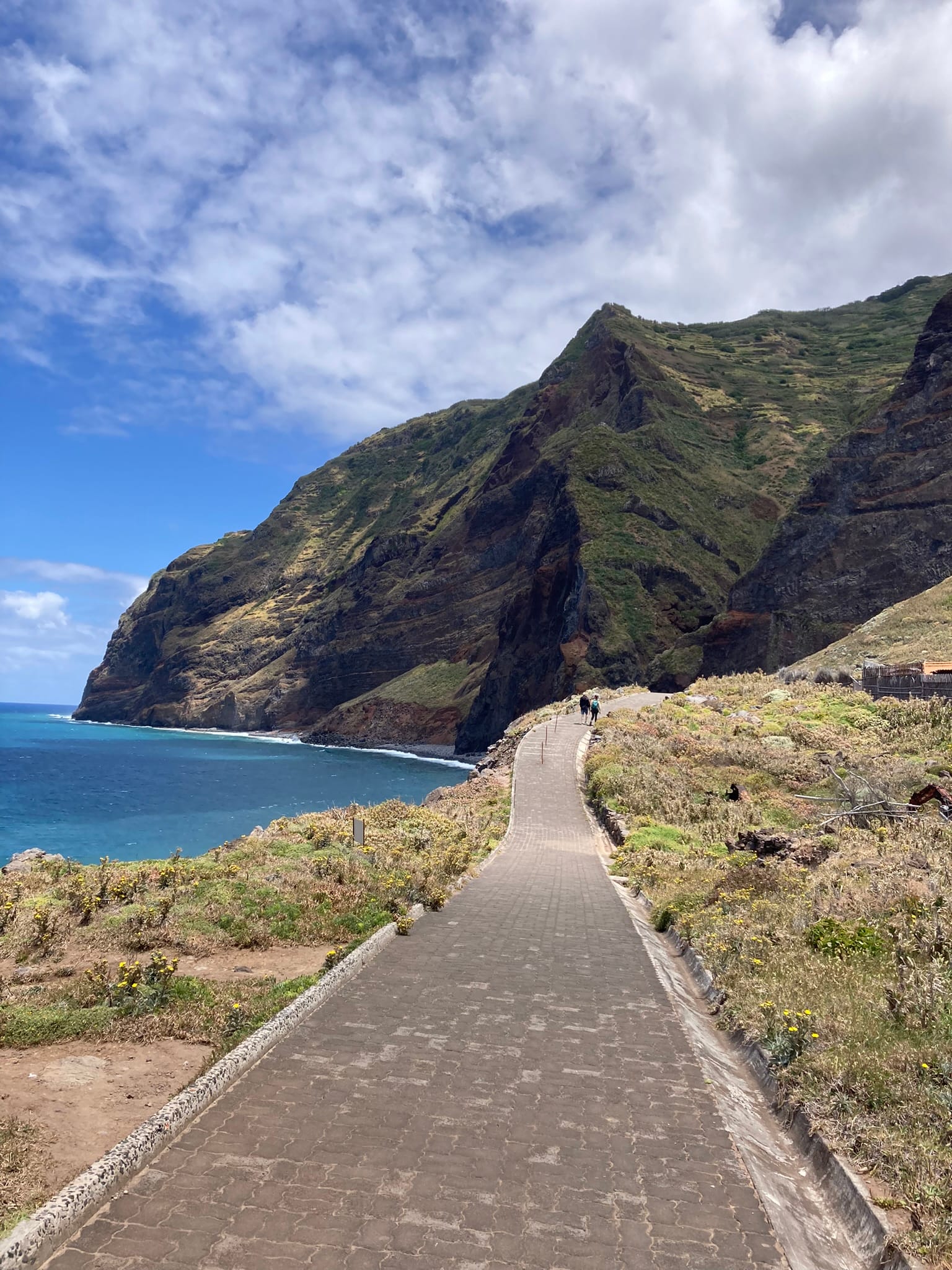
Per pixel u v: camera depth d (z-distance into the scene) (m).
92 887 12.02
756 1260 4.09
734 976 8.62
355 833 15.22
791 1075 6.18
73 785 71.00
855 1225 4.52
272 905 11.14
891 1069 5.87
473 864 16.23
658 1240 4.21
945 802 18.06
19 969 8.70
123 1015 7.38
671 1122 5.55
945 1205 4.34
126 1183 4.57
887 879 10.99
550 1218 4.37
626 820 21.53
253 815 52.75
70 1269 3.81
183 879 12.38
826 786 23.61
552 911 12.44
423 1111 5.57
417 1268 3.89
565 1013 7.71
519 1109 5.66
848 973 8.00
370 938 9.90
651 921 12.34
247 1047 6.41
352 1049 6.67
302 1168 4.77
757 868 13.09
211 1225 4.20
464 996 8.12
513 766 31.98
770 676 53.66
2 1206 4.23
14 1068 6.35
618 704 49.97
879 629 50.75
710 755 28.70
